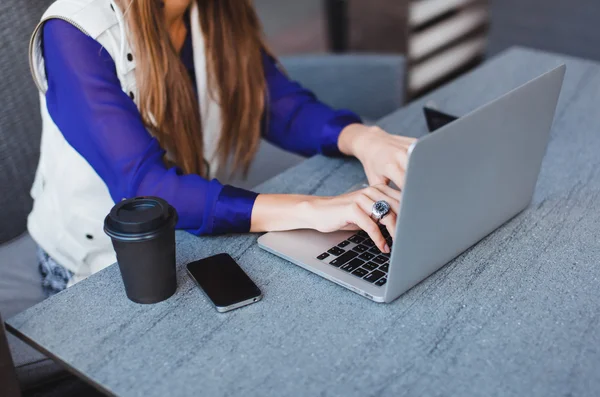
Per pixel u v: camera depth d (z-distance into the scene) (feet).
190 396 2.58
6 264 4.64
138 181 3.71
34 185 4.64
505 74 5.55
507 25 9.68
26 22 4.61
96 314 3.01
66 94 3.85
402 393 2.57
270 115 4.89
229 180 5.10
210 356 2.77
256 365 2.72
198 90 4.61
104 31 3.91
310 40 12.71
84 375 2.70
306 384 2.62
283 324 2.93
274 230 3.54
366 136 4.28
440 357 2.74
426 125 4.73
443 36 10.23
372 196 3.45
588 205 3.80
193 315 2.99
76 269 4.46
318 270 3.21
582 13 8.94
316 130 4.64
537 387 2.60
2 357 2.92
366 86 6.10
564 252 3.40
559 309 3.01
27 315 3.01
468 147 2.96
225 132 4.77
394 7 9.49
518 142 3.32
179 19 4.44
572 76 5.49
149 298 3.05
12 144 4.71
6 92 4.61
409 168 2.67
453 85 5.37
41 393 3.89
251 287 3.11
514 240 3.49
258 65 4.71
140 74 4.05
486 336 2.85
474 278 3.21
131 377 2.68
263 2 14.39
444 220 3.05
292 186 4.06
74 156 4.19
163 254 2.96
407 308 3.01
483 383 2.61
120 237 2.87
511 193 3.51
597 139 4.53
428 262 3.11
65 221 4.37
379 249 3.34
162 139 4.28
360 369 2.69
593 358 2.74
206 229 3.56
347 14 10.04
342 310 3.01
